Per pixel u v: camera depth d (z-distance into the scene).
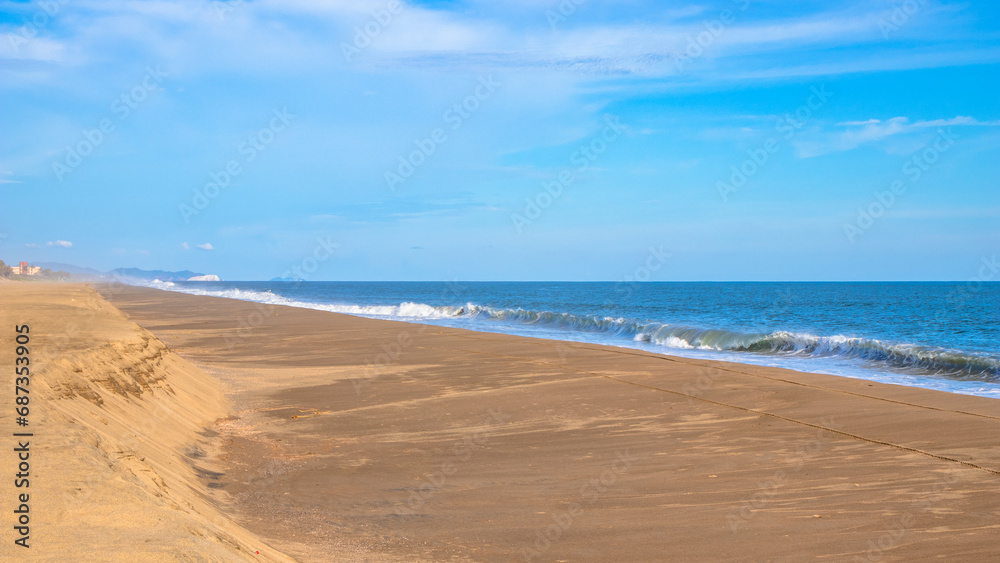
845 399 11.51
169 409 8.87
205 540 3.93
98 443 5.41
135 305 43.53
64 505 3.95
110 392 7.83
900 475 7.31
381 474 7.51
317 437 9.29
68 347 8.61
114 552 3.44
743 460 8.05
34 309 15.16
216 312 36.41
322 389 13.02
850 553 5.25
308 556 4.92
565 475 7.52
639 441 9.05
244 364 16.34
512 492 6.89
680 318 37.69
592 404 11.49
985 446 8.41
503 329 29.05
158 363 10.38
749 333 21.27
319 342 21.31
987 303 52.72
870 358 18.05
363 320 30.53
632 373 14.63
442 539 5.50
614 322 27.59
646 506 6.43
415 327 26.70
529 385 13.33
